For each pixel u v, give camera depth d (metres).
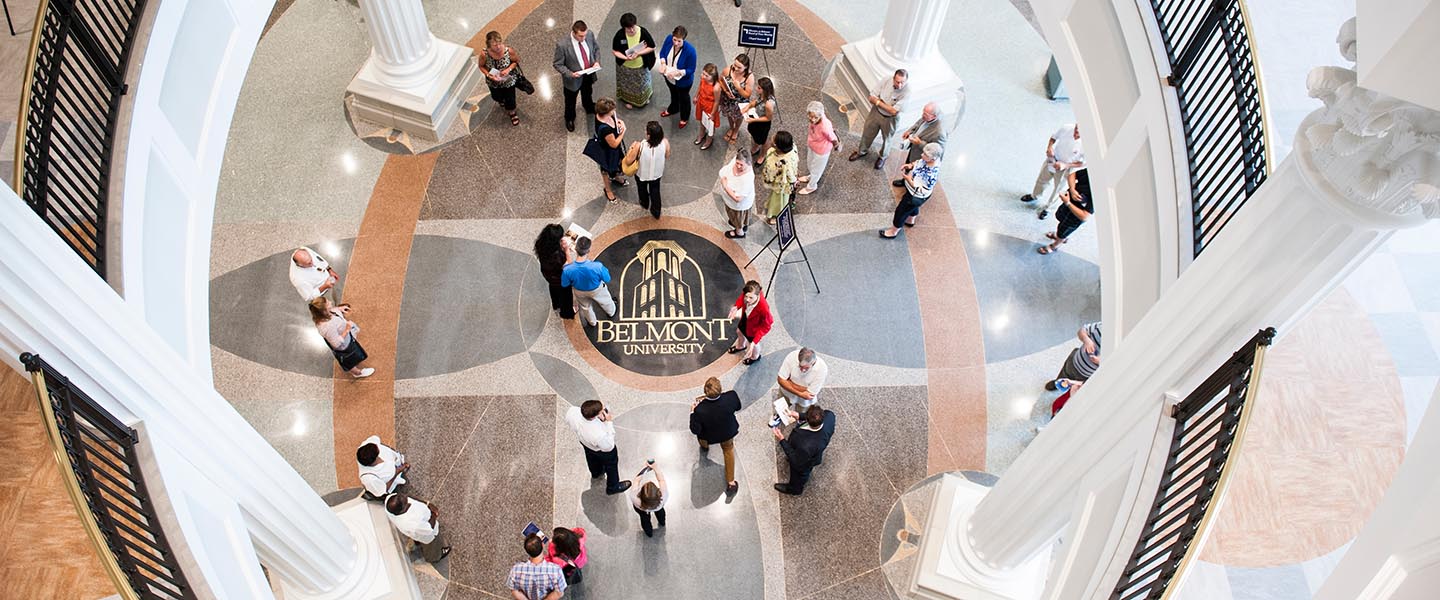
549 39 10.77
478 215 9.32
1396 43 2.31
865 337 8.66
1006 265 9.17
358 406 8.13
